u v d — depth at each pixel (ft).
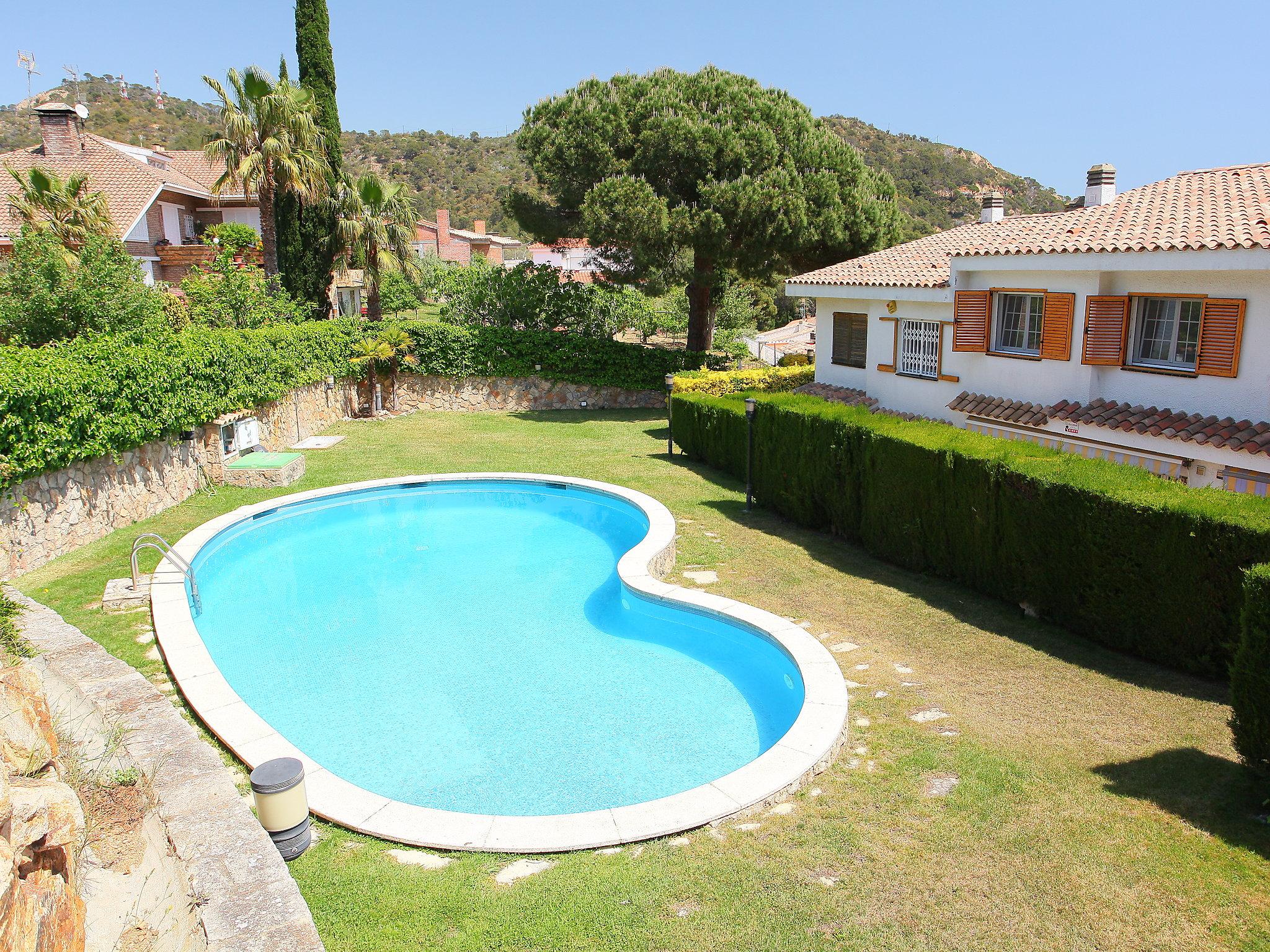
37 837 11.55
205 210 120.47
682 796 20.95
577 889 17.65
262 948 13.48
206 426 55.21
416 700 30.81
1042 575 32.53
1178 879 17.31
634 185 77.00
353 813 20.56
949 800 20.68
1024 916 16.46
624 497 53.83
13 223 86.94
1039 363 46.85
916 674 28.53
